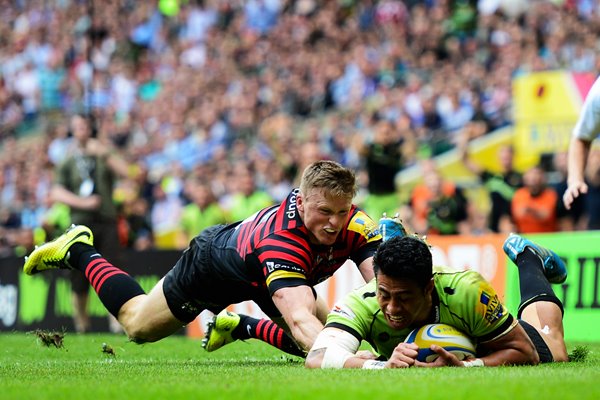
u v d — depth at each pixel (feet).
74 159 144.97
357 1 240.94
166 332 78.74
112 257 146.30
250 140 226.79
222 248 72.59
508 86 183.32
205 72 258.98
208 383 54.54
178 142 239.30
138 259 146.92
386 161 151.33
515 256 74.54
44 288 158.81
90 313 148.97
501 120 171.83
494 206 142.10
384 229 70.18
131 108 267.80
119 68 270.67
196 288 74.84
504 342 62.03
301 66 233.35
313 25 242.58
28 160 246.47
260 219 71.15
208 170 194.18
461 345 60.75
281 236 67.56
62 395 50.44
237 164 189.78
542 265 74.08
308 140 184.65
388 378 53.52
